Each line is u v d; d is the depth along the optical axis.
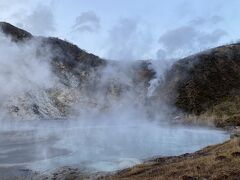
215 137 52.59
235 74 110.88
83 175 29.22
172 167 24.66
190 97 100.75
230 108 87.25
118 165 32.84
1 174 30.16
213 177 19.92
